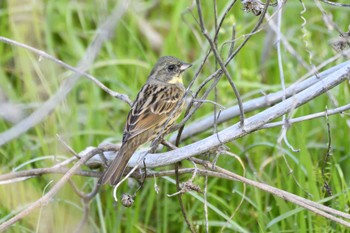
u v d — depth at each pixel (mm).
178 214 11055
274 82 13133
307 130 11977
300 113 11461
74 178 11180
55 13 14477
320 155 11797
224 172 9164
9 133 11102
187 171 9453
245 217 11055
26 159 11422
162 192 11508
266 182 11125
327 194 10727
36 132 12164
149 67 12883
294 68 13328
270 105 10555
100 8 13570
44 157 10461
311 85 9555
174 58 10656
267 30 13383
